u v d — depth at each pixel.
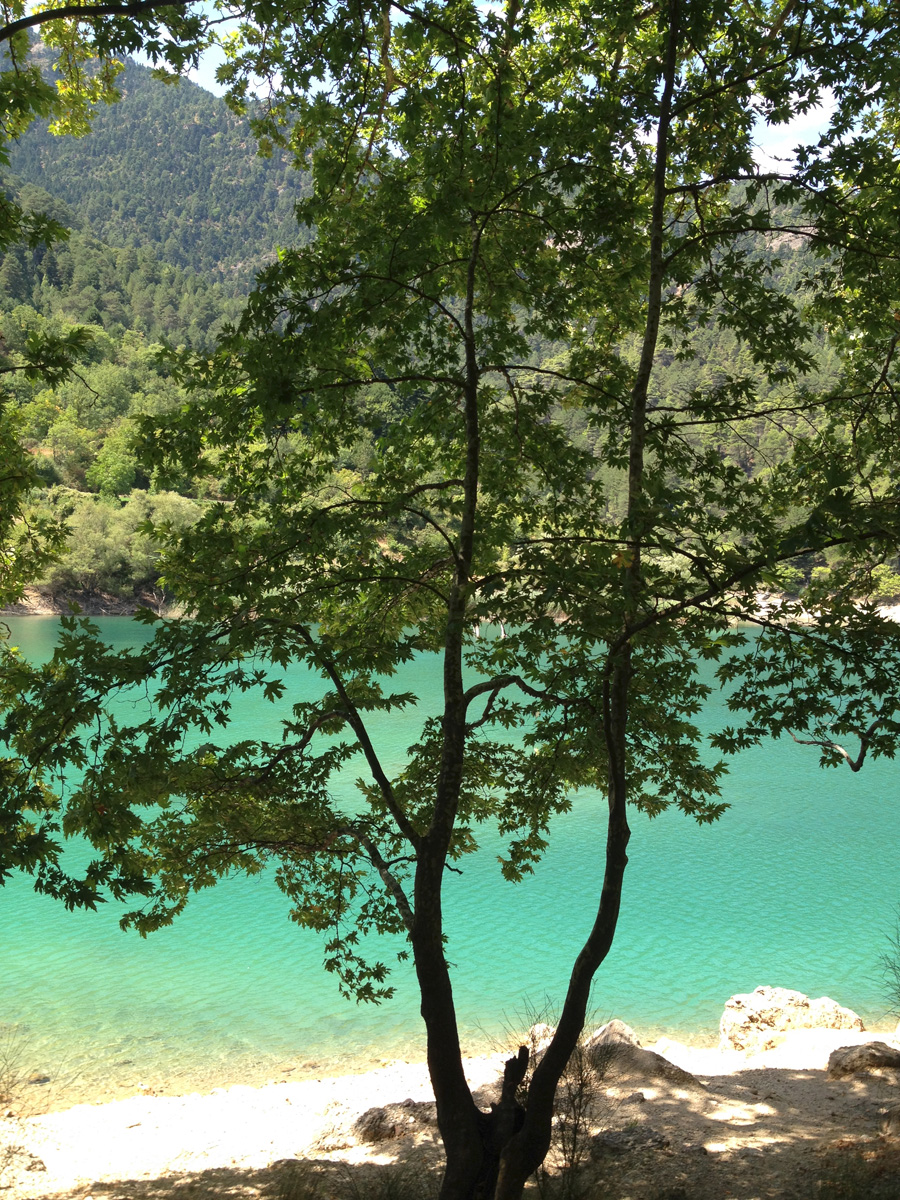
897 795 40.09
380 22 10.96
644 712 10.85
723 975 21.30
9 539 13.31
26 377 10.88
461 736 9.20
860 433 12.51
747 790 41.00
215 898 27.53
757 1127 10.93
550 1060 8.45
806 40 9.64
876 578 10.58
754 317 10.44
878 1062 12.85
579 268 10.96
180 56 9.32
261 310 9.49
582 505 11.64
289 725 10.84
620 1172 9.78
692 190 9.81
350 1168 10.98
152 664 8.84
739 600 8.55
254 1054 17.42
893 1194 8.27
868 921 24.78
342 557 10.78
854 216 10.02
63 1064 16.92
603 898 8.85
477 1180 8.34
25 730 8.88
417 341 10.75
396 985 21.05
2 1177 11.29
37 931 24.53
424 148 9.73
